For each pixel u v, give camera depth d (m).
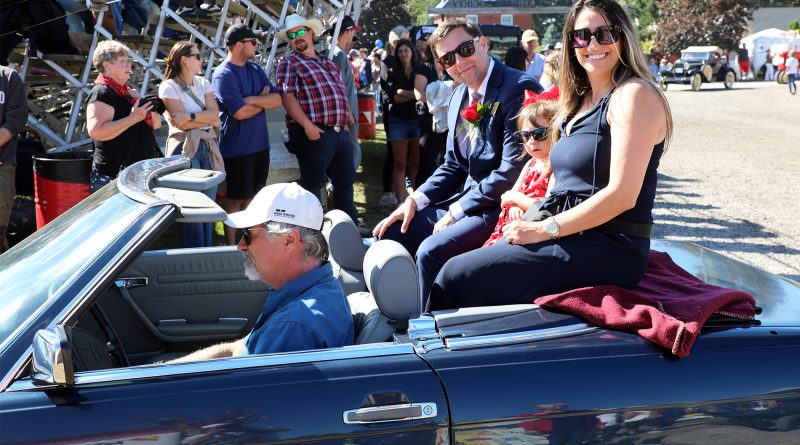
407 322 2.52
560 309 2.38
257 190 6.63
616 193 2.44
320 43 10.13
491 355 2.15
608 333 2.26
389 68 8.76
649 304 2.38
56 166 5.81
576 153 2.62
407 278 2.51
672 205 9.27
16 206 6.45
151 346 3.46
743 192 10.09
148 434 1.91
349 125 8.03
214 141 5.88
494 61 3.65
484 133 3.58
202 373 2.02
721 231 7.87
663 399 2.14
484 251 2.62
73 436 1.88
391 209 8.73
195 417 1.94
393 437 2.02
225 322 3.48
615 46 2.59
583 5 2.64
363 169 11.38
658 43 63.34
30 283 2.14
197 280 3.45
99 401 1.93
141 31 8.70
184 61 5.68
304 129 6.75
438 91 7.95
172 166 2.85
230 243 5.75
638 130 2.46
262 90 6.54
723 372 2.19
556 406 2.09
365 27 48.84
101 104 5.40
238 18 9.69
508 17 30.00
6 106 5.80
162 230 2.16
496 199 3.37
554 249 2.53
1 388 1.90
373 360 2.11
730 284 2.79
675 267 2.86
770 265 6.56
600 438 2.12
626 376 2.14
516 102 3.51
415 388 2.06
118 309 3.38
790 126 18.94
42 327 1.97
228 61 6.40
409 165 9.34
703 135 16.97
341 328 2.47
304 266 2.56
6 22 7.00
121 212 2.30
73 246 2.25
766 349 2.24
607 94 2.61
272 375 2.04
